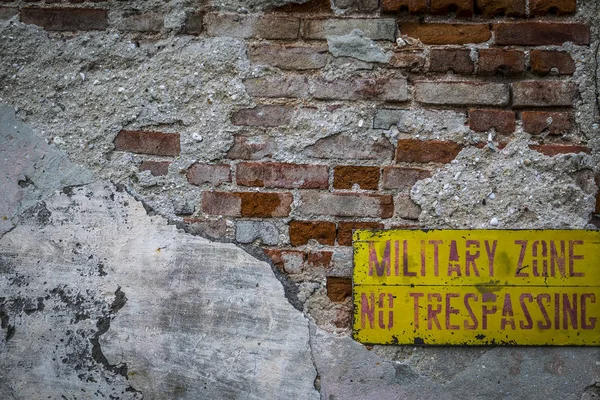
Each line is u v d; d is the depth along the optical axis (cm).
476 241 164
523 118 169
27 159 172
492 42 172
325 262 167
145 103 173
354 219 168
